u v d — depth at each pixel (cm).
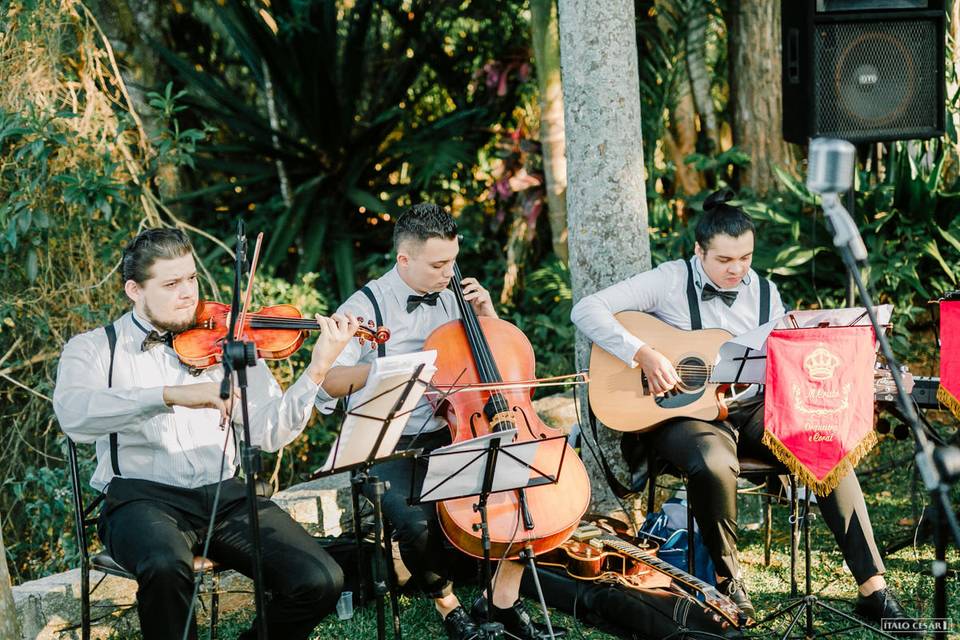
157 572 273
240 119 656
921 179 490
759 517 417
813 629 319
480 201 702
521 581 342
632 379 355
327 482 404
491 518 292
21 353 472
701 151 627
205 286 524
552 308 607
